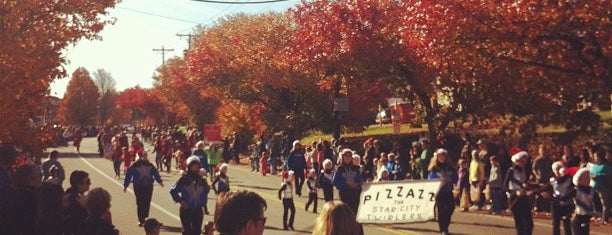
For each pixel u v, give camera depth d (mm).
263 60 36969
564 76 17453
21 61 14664
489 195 17000
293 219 14438
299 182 21500
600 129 20812
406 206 9523
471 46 16938
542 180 15617
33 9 15656
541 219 15336
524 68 17344
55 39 16000
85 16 16625
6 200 6734
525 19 15922
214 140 39125
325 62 27812
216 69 39594
